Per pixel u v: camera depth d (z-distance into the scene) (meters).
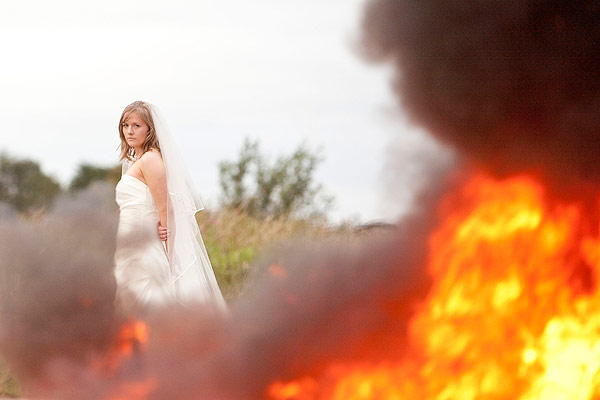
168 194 8.92
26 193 51.19
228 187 20.23
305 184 20.25
